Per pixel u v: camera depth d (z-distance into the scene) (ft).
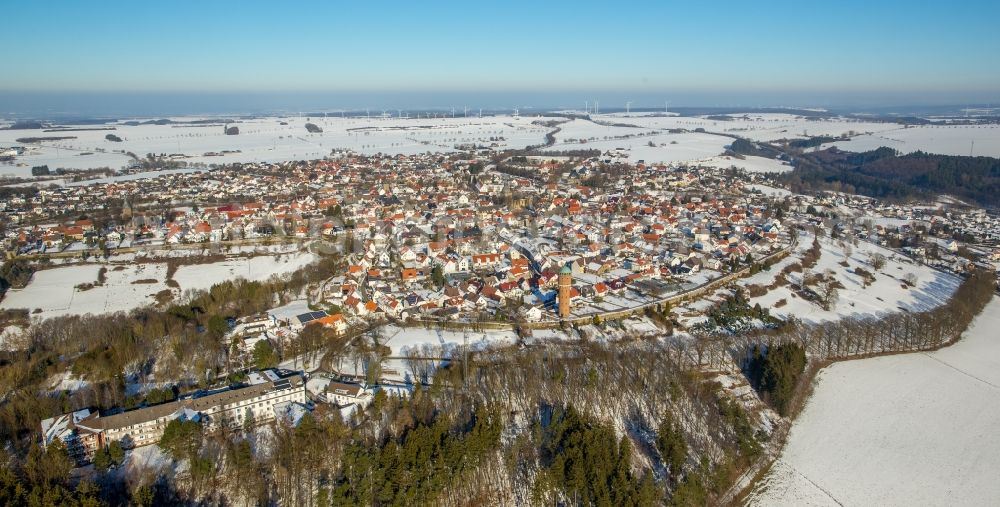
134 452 646.74
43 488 536.42
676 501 620.90
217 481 611.88
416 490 597.52
